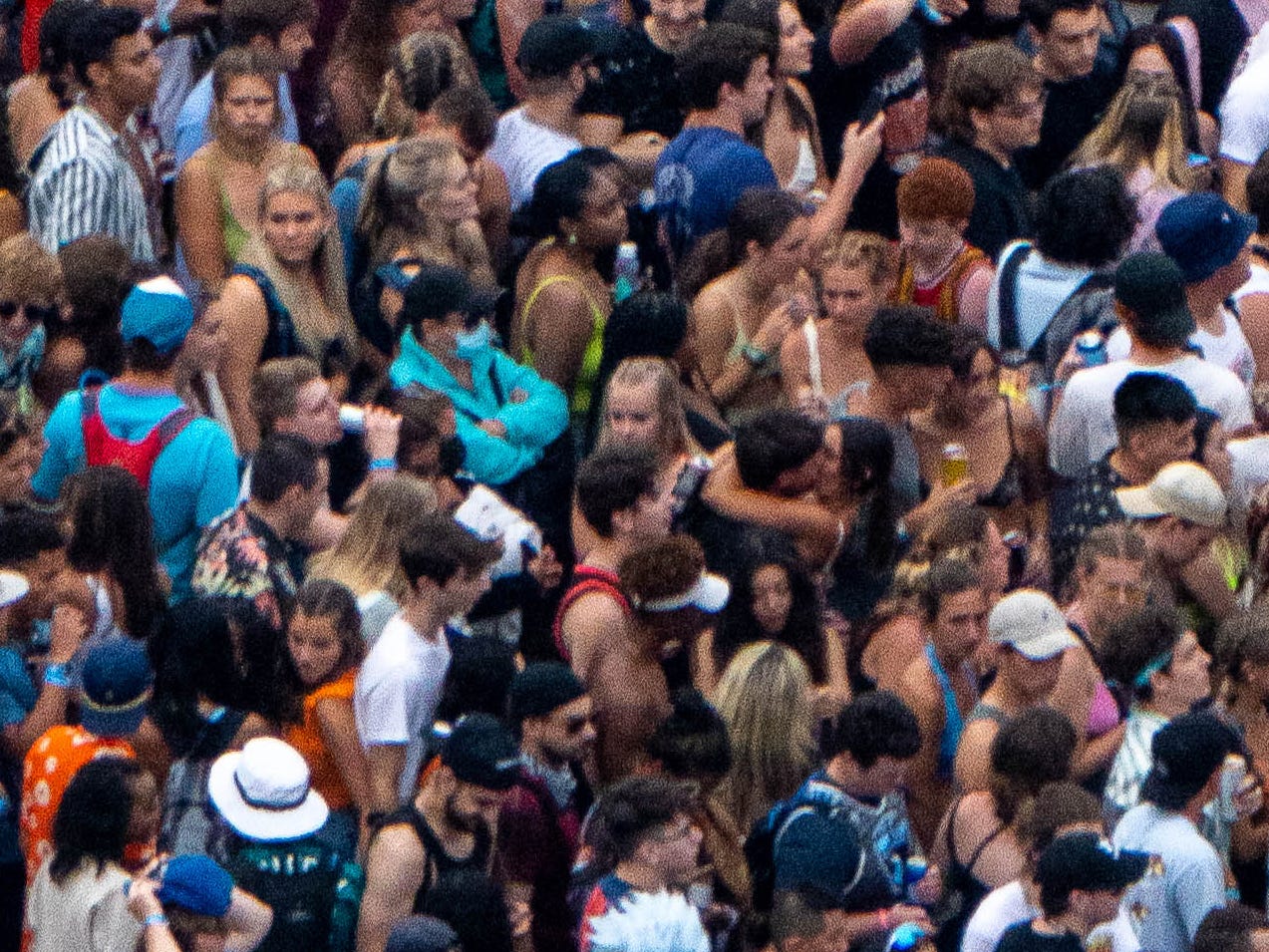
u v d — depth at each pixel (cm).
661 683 3419
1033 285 4006
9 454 3441
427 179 3972
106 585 3284
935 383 3753
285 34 4253
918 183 4091
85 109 4009
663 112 4547
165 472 3491
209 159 4019
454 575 3225
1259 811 3409
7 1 4619
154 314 3503
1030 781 3081
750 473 3584
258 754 3044
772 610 3397
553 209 3959
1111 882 2859
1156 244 4319
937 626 3438
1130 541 3459
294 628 3200
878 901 3097
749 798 3300
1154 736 3134
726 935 3181
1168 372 3831
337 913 3020
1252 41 4912
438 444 3681
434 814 3028
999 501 3834
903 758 3130
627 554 3394
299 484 3375
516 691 3206
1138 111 4334
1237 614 3494
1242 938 3008
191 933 2839
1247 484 3844
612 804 2967
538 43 4288
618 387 3634
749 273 3988
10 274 3666
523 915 3134
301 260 3859
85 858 2950
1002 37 4812
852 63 4547
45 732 3169
